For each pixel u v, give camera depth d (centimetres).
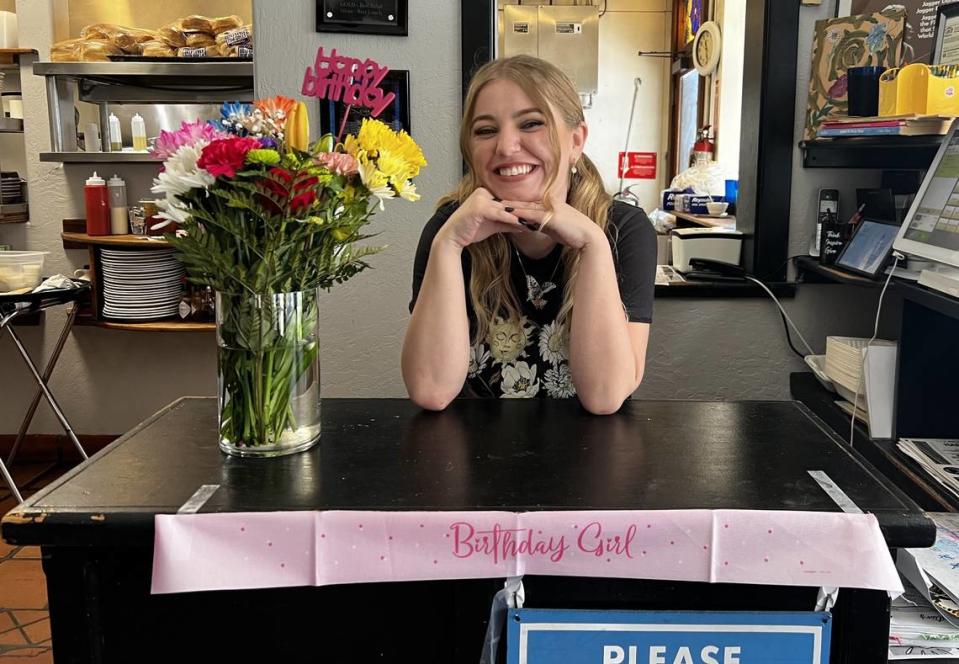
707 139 512
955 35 220
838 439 130
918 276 204
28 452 423
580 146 165
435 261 146
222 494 108
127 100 416
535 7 659
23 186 412
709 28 516
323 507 104
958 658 130
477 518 102
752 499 106
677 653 106
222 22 387
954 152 197
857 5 255
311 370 123
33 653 247
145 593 108
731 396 280
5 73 411
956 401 213
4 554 314
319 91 120
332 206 112
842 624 108
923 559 146
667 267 311
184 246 112
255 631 109
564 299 164
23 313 344
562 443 128
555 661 107
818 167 263
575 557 102
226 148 103
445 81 267
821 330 275
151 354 421
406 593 107
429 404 145
